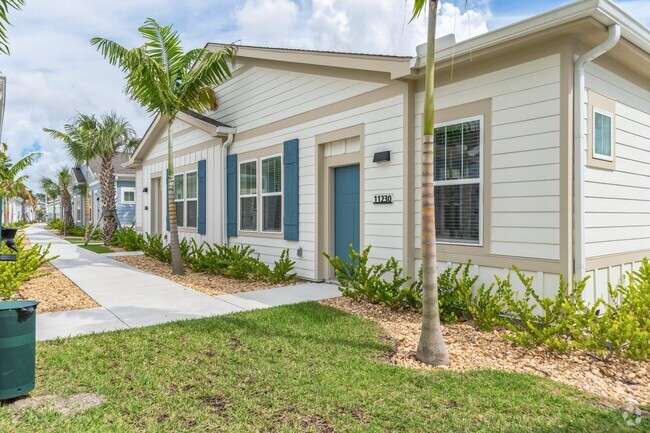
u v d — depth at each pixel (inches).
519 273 181.5
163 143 542.6
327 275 311.6
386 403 119.0
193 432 103.0
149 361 148.9
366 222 269.3
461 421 109.0
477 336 186.2
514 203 197.6
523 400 121.1
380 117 258.8
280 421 108.7
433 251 154.7
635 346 146.0
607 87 208.5
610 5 163.3
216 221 419.8
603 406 119.0
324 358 154.2
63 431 101.8
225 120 412.8
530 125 192.1
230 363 148.2
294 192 324.2
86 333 181.3
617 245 212.5
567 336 180.5
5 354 114.5
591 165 194.1
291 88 329.7
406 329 196.4
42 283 306.0
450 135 224.2
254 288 293.1
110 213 663.8
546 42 186.4
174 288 292.4
